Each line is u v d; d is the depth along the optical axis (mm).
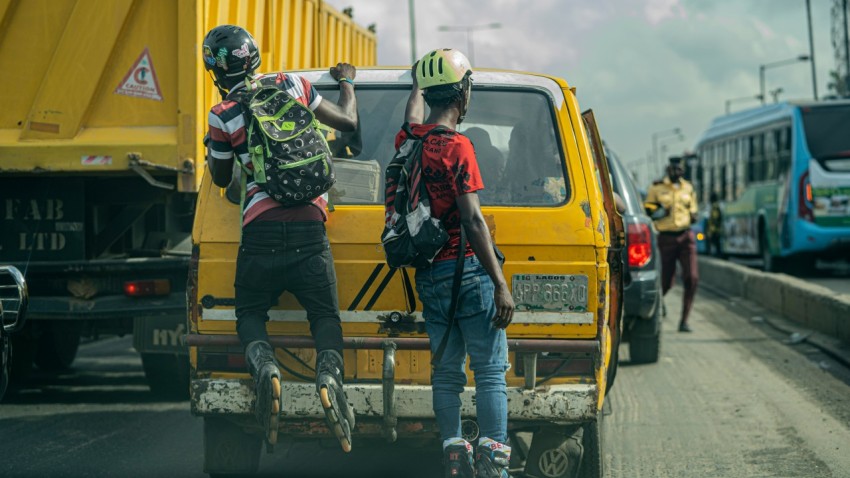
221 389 4895
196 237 4961
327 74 5387
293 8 10078
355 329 4902
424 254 4438
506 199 5012
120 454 6621
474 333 4523
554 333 4832
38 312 7598
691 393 8688
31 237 7656
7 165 7340
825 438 6930
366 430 4883
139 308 7629
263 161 4660
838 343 11273
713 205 28891
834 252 21969
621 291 5574
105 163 7277
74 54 7375
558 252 4852
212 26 7605
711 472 6113
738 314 15141
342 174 5113
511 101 5254
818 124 21922
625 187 9844
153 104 7344
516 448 6574
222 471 5199
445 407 4562
